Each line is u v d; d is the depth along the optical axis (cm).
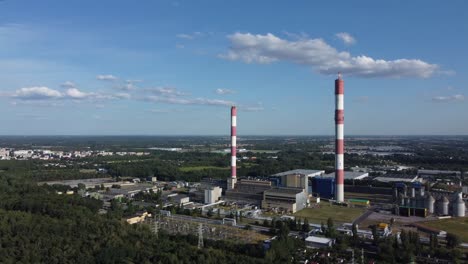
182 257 15025
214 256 15138
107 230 17400
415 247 16288
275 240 16525
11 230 16600
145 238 17150
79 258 14462
